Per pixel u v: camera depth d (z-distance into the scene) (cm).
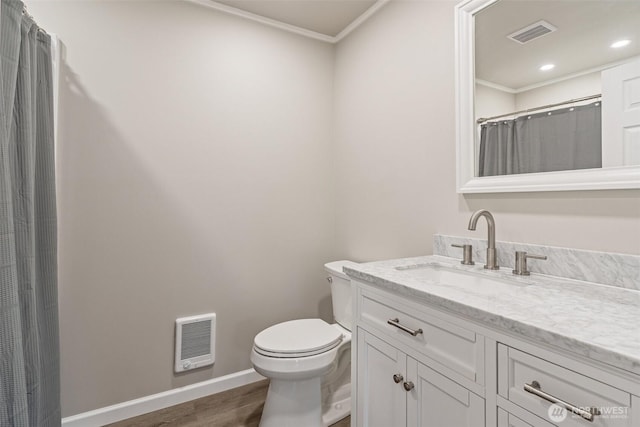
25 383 105
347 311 184
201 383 191
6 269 94
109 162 168
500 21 132
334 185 235
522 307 80
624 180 97
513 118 127
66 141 158
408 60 175
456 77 146
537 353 69
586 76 107
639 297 89
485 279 121
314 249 229
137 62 175
